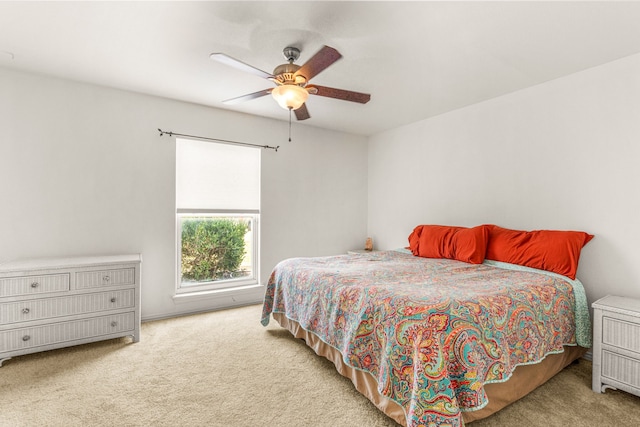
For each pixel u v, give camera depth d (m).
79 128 2.92
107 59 2.49
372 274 2.33
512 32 2.05
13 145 2.68
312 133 4.27
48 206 2.80
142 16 1.93
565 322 2.09
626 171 2.33
